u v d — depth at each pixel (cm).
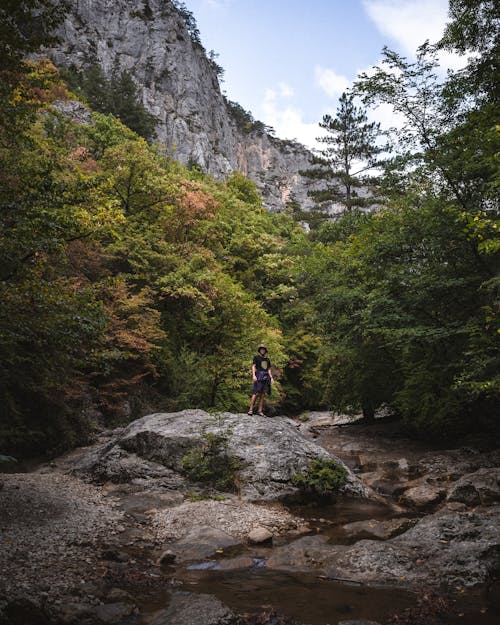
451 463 1185
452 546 578
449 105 1263
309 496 899
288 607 439
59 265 1290
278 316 3191
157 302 2180
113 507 808
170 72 8681
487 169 1132
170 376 2106
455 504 799
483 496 855
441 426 1533
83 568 521
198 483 940
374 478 1075
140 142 2509
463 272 1308
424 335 1284
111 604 429
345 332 1803
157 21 8975
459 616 420
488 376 1046
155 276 2159
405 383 1581
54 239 798
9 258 782
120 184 2389
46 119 3055
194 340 2280
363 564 533
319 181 3872
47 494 825
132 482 947
